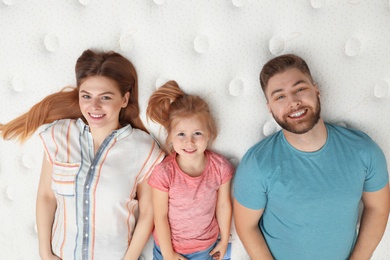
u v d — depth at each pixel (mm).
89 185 869
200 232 926
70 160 878
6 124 942
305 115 799
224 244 972
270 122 945
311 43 896
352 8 880
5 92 928
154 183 888
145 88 915
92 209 882
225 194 939
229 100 926
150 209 938
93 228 896
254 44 894
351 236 899
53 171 891
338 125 918
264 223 940
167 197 900
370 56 907
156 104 911
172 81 905
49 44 901
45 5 879
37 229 956
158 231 919
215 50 898
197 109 857
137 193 958
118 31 888
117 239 917
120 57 875
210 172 910
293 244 892
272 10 879
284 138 866
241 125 942
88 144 894
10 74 919
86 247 903
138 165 902
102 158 882
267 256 921
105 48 892
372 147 850
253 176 857
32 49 899
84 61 845
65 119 927
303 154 843
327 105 932
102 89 835
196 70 905
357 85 921
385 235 1025
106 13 879
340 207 847
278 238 909
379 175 860
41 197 938
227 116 934
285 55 848
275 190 852
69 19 883
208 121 873
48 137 893
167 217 924
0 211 1006
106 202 878
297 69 815
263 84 853
